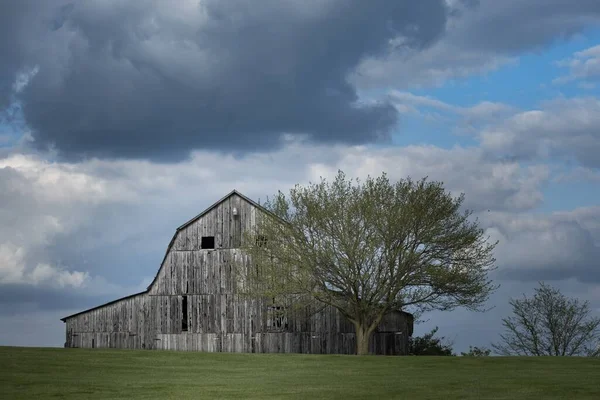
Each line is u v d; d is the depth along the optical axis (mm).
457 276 54250
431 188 55188
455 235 54812
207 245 64312
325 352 61438
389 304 55344
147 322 64125
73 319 65500
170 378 35656
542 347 62500
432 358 47000
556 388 31734
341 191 56281
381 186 55719
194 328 63250
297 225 56750
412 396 29500
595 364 43188
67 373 36312
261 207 58375
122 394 29750
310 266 55719
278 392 30703
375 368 41094
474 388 31828
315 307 60531
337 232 55375
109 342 64500
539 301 62750
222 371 39219
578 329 61906
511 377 36000
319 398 28969
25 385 31641
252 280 60375
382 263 55156
